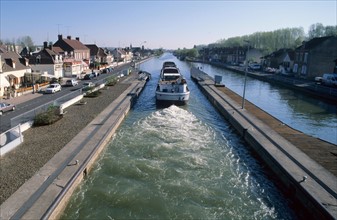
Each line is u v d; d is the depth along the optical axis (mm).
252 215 13602
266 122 25641
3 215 11375
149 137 23094
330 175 15117
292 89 49188
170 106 34281
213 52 159750
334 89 39750
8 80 39906
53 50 64875
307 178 14750
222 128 26969
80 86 46469
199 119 29641
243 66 98500
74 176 14773
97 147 18812
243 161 19516
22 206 12000
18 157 16969
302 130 26906
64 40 76188
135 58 156250
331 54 57750
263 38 171625
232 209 13969
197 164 18453
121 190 15062
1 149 17109
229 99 37281
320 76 58750
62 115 26078
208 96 42375
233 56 123688
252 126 24250
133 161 18453
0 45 50719
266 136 21484
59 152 17781
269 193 15570
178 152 20203
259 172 17984
